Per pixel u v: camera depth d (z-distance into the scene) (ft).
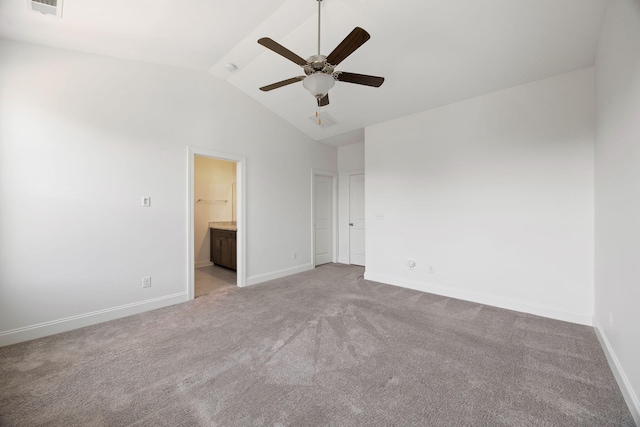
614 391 5.46
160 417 4.81
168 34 8.34
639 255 4.75
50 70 7.98
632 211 5.11
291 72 10.78
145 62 9.88
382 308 10.10
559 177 8.96
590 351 6.97
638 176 4.80
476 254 10.71
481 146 10.55
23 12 6.57
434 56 8.98
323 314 9.53
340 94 11.72
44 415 4.84
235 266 15.85
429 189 11.99
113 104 9.14
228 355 6.86
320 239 18.10
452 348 7.18
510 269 9.93
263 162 13.92
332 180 18.75
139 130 9.73
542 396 5.33
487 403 5.15
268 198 14.20
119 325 8.65
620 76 5.71
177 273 10.73
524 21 7.29
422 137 12.21
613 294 6.31
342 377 5.96
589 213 8.46
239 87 12.58
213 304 10.59
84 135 8.57
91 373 6.09
